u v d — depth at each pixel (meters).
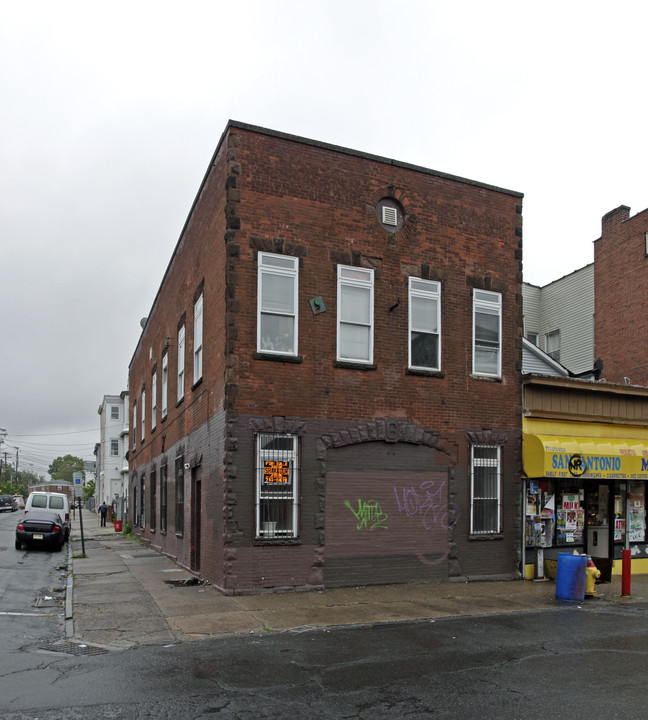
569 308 29.61
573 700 6.78
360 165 14.77
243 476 12.80
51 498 27.42
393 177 15.14
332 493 13.61
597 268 27.89
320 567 13.25
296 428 13.34
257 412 13.09
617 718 6.27
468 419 15.34
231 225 13.30
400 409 14.55
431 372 14.98
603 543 16.94
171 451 20.64
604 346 27.12
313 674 7.63
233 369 12.95
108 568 17.17
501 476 15.58
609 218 27.38
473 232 16.03
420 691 7.05
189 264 18.20
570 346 29.33
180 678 7.45
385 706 6.57
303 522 13.20
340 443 13.74
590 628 10.27
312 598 12.34
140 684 7.22
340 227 14.37
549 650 8.81
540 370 20.23
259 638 9.38
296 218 13.92
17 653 8.59
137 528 31.41
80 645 8.98
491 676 7.60
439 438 14.89
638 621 10.88
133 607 11.41
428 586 13.91
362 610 11.40
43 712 6.34
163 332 23.69
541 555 15.63
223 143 13.97
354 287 14.43
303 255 13.89
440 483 14.80
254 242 13.45
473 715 6.33
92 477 103.44
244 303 13.22
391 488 14.23
